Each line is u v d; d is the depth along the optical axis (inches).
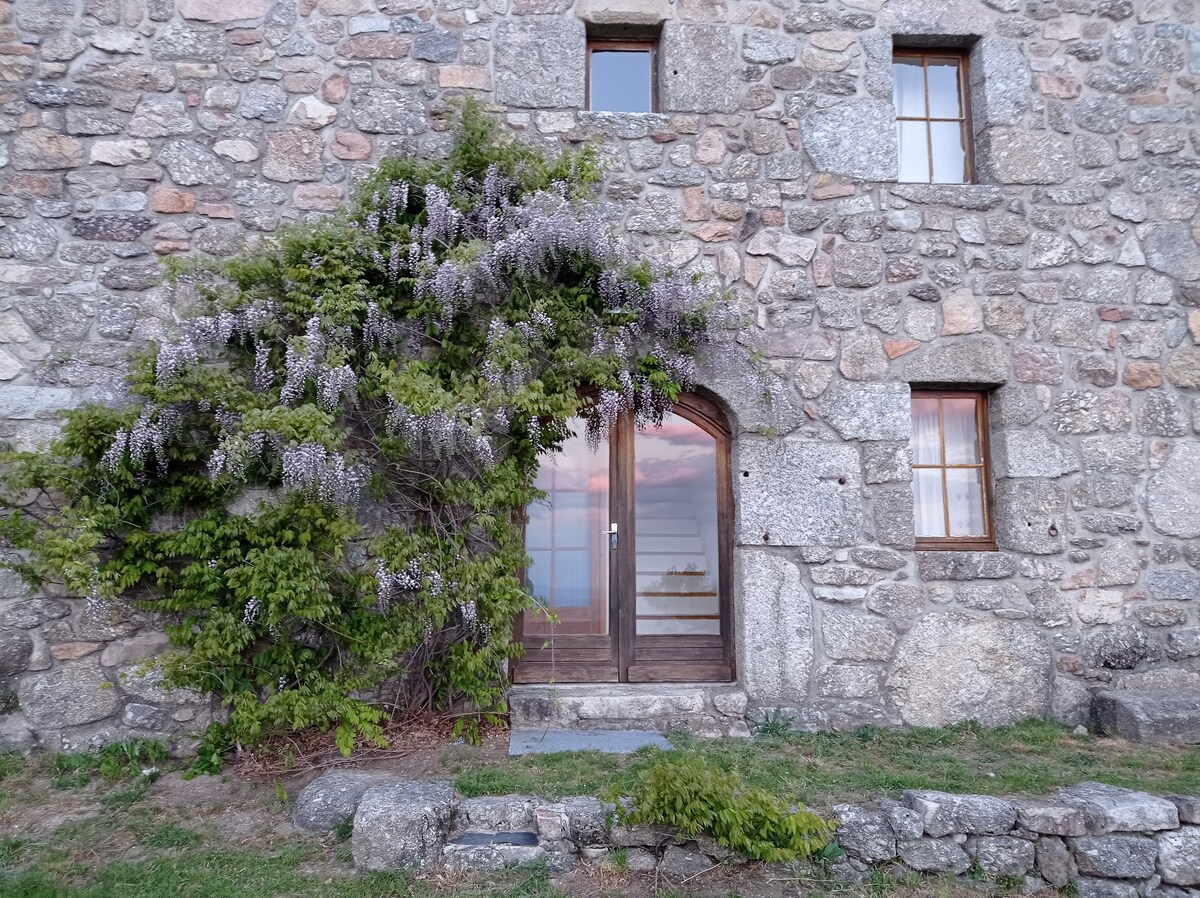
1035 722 169.3
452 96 179.2
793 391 177.0
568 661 178.1
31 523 154.9
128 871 114.1
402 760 147.3
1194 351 182.7
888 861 116.7
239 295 155.6
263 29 177.8
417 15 180.9
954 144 193.9
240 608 151.2
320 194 174.9
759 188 181.0
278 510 150.9
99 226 169.8
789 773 138.2
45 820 131.4
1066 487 177.9
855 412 176.7
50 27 173.5
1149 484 178.7
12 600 158.4
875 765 144.0
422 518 159.3
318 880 112.9
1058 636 173.9
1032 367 179.8
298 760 149.9
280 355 156.8
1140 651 173.9
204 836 125.9
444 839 118.0
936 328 179.3
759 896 111.9
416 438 150.3
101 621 159.5
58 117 171.6
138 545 152.3
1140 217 184.9
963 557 174.1
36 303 166.2
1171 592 176.1
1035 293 181.3
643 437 184.4
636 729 165.2
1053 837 118.4
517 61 180.9
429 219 161.6
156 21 175.6
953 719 169.8
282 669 152.6
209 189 173.0
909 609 172.2
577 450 184.5
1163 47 189.6
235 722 146.2
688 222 179.3
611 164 176.1
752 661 170.4
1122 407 180.1
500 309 162.4
